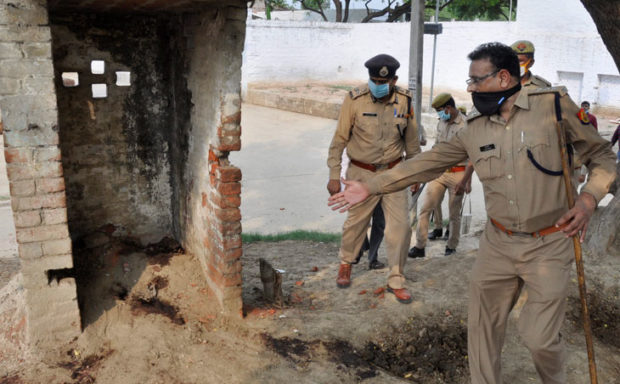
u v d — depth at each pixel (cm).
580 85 1777
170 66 487
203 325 404
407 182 330
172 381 341
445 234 711
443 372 393
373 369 371
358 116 452
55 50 448
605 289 488
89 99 468
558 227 282
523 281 318
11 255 650
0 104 328
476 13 2655
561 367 305
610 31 473
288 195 963
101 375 344
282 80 2361
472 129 306
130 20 468
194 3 382
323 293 493
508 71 286
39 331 368
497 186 298
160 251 504
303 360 373
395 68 432
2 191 937
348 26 2494
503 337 336
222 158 406
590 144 289
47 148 344
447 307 449
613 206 555
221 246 409
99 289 429
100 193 488
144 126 494
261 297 470
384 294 469
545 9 1820
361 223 482
